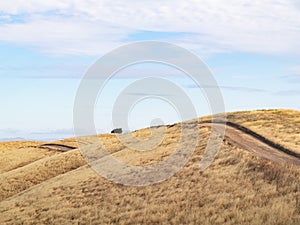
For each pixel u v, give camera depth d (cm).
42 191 4403
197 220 2730
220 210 2814
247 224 2453
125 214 3183
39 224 3444
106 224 3077
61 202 3900
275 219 2403
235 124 5347
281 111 6475
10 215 3878
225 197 3017
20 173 5594
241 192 3025
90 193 3934
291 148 4031
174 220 2822
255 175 3256
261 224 2397
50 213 3650
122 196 3641
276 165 3328
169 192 3441
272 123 5312
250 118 5766
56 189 4334
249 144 4309
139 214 3111
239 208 2762
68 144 8262
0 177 5584
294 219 2352
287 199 2681
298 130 4866
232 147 4078
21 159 7312
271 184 3017
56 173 5456
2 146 9419
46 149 7938
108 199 3653
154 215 3012
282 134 4656
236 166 3566
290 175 3062
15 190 5059
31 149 8019
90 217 3316
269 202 2716
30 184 5188
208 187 3312
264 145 4288
